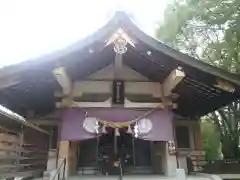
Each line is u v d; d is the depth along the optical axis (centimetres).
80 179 752
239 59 1059
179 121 1040
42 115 951
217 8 1000
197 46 1304
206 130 1798
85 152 1009
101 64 836
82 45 673
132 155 1030
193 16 1136
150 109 835
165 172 859
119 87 852
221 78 717
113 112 821
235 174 789
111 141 1039
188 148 1002
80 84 854
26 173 625
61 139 782
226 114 1378
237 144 1269
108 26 676
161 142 927
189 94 886
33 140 797
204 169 977
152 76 868
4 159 503
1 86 649
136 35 688
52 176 655
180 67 720
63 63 677
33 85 753
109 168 995
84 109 816
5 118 490
